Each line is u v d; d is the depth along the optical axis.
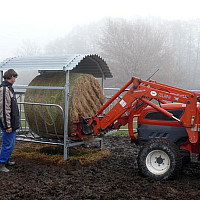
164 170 4.98
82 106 6.21
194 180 5.04
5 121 5.20
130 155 6.87
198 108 5.11
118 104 5.64
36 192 4.38
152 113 5.55
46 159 6.21
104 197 4.18
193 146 5.28
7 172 5.36
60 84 6.11
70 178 5.05
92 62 7.20
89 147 7.34
